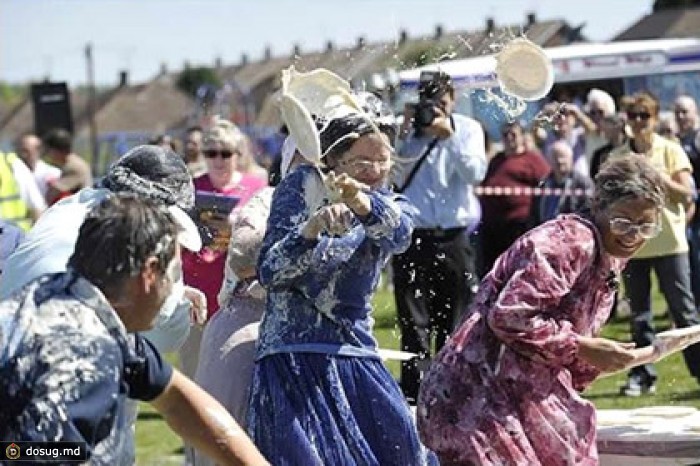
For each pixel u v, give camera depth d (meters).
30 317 5.85
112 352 5.84
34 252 8.30
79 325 5.86
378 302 23.61
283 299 8.50
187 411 6.36
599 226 8.20
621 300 20.98
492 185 22.36
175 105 136.00
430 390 8.39
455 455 8.23
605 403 15.95
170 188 8.73
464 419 8.24
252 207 9.57
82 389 5.70
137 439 15.83
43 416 5.62
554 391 8.27
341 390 8.42
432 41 10.48
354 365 8.48
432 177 15.84
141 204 6.10
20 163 18.75
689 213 16.83
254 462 6.42
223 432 6.39
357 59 10.34
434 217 15.83
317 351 8.44
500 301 8.02
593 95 20.77
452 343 8.42
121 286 6.01
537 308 7.99
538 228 8.21
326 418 8.38
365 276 8.44
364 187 8.25
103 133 129.75
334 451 8.34
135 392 6.22
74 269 6.04
